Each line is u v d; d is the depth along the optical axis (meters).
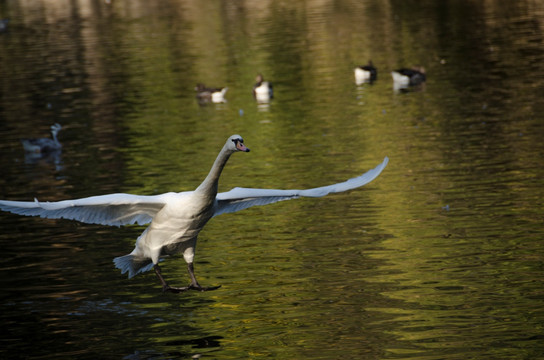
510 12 47.16
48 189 18.55
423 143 20.77
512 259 12.48
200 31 48.31
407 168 18.42
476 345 9.76
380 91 28.86
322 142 21.81
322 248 13.55
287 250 13.57
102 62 39.34
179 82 33.31
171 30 49.50
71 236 14.85
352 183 8.07
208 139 23.16
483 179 17.02
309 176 18.33
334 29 45.59
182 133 24.22
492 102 25.25
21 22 58.09
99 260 13.48
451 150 19.78
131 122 26.36
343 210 15.69
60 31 51.91
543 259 12.41
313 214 15.59
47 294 12.08
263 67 35.62
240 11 57.16
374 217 15.06
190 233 8.79
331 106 26.91
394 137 21.70
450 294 11.31
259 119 25.67
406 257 12.86
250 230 14.88
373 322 10.57
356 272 12.38
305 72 33.78
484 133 21.28
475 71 31.08
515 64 31.66
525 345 9.68
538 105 24.20
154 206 8.66
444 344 9.80
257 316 10.98
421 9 51.69
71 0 71.81
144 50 42.28
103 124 26.31
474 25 43.38
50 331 10.77
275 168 19.36
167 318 11.07
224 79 33.44
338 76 32.41
